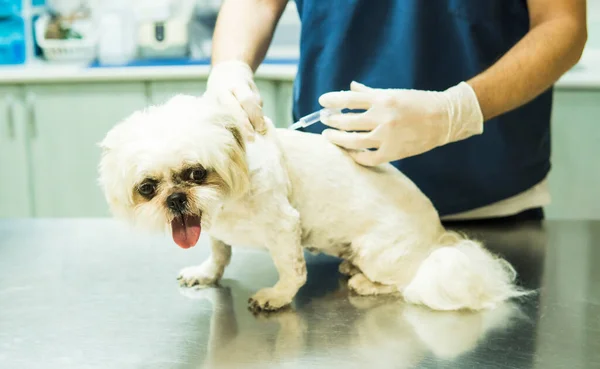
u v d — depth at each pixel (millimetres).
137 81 2477
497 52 1350
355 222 1030
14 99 2514
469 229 1369
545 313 933
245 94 1032
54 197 2625
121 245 1271
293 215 966
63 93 2502
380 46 1353
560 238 1291
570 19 1186
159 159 848
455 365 787
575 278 1069
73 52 2752
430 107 1066
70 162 2578
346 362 796
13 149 2568
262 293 975
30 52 2752
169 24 2721
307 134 1077
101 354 830
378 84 1357
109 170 892
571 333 869
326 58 1374
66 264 1169
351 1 1324
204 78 2445
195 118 884
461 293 941
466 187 1397
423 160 1372
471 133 1119
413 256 1026
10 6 2686
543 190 1457
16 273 1127
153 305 983
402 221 1038
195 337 873
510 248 1231
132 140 863
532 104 1387
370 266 1025
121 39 2758
